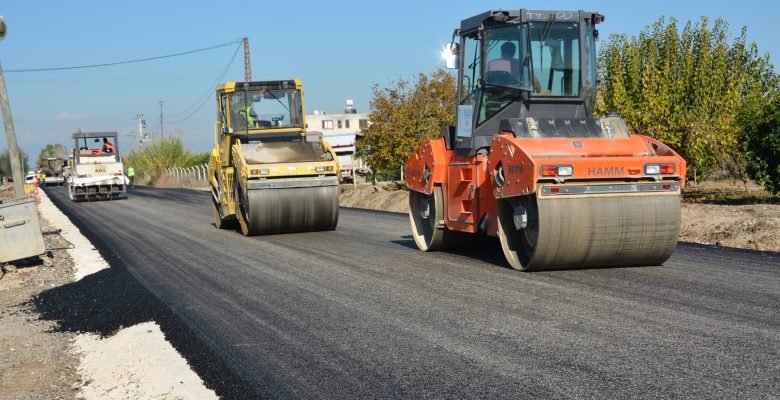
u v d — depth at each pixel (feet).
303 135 51.47
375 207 74.43
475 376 15.35
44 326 24.29
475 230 30.94
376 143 88.94
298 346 18.63
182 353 18.93
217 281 29.68
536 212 26.53
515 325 19.31
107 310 25.67
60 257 41.75
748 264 27.68
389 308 22.30
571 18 30.14
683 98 58.34
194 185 170.40
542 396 13.93
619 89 58.49
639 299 21.76
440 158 33.86
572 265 27.14
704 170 58.80
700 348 16.44
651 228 26.25
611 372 15.08
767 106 50.37
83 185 109.50
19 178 42.88
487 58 30.73
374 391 14.85
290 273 30.50
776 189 49.93
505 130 28.55
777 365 15.07
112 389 16.69
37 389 17.22
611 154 26.68
